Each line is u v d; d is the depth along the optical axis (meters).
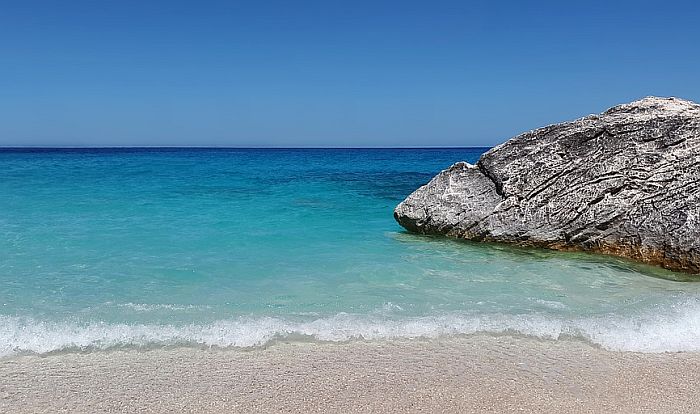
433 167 53.66
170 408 5.75
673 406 5.85
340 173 42.22
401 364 6.84
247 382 6.34
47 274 10.77
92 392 6.07
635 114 13.08
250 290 9.89
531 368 6.77
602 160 12.83
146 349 7.23
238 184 29.78
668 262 11.59
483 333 7.87
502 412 5.72
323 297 9.52
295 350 7.25
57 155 88.19
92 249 12.88
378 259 12.28
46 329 7.82
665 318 8.45
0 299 9.20
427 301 9.32
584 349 7.37
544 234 13.16
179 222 16.72
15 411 5.64
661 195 12.01
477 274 11.08
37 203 20.44
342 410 5.73
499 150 14.18
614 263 12.01
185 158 77.94
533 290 10.02
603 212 12.56
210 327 7.94
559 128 13.63
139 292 9.69
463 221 14.16
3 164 49.38
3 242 13.48
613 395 6.09
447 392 6.13
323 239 14.47
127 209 19.28
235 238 14.43
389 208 20.28
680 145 12.19
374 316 8.49
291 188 27.83
